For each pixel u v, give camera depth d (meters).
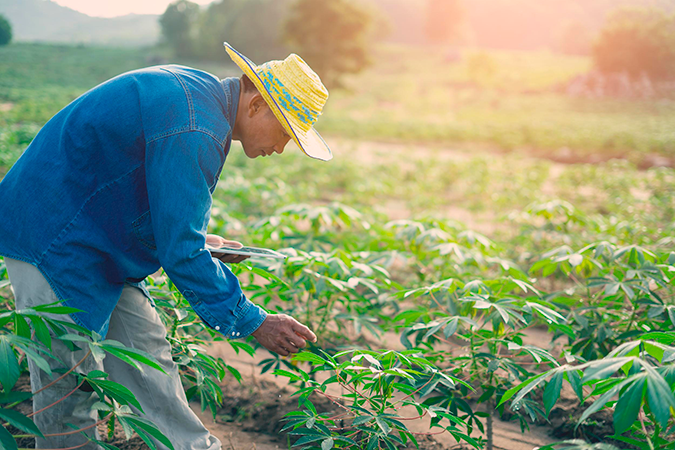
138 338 1.80
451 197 10.55
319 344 2.84
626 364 1.25
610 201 8.68
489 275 4.25
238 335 1.62
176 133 1.51
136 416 1.45
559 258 2.49
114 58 70.06
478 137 25.39
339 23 52.88
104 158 1.56
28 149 1.63
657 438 1.39
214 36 78.75
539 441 2.36
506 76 64.38
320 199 9.40
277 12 79.19
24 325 1.32
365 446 1.87
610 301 2.53
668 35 59.94
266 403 2.55
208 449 1.88
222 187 6.12
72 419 1.64
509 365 1.94
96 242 1.59
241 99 1.72
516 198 8.83
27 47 72.69
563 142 22.73
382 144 24.61
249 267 2.14
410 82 63.06
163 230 1.52
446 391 2.14
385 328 2.80
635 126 31.81
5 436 1.11
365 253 3.13
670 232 4.30
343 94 54.25
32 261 1.55
